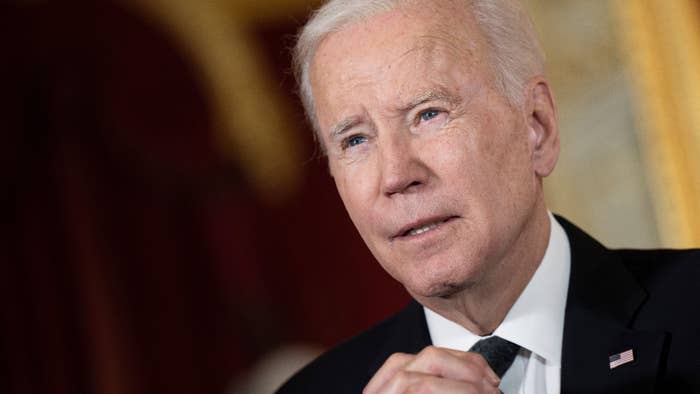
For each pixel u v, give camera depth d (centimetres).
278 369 1511
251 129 1530
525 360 485
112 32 1524
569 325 482
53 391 1474
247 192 1550
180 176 1536
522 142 469
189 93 1530
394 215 452
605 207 940
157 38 1534
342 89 460
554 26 963
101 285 1498
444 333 509
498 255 461
